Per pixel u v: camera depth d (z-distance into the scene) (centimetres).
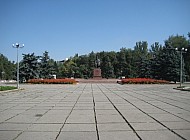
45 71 6588
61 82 4938
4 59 11962
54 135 760
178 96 2223
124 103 1631
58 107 1418
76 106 1464
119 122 960
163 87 3894
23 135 760
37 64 6047
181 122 959
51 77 6594
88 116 1100
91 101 1755
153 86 4247
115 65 9581
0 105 1520
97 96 2184
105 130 824
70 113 1190
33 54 6053
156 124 920
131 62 9375
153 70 6669
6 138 724
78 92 2702
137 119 1024
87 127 872
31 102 1688
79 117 1074
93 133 784
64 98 1984
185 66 7244
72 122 962
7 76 11369
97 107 1418
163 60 6275
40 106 1466
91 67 9538
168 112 1223
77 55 10988
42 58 6706
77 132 798
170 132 792
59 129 841
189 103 1645
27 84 4831
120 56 9525
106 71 9431
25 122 964
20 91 2841
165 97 2114
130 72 9044
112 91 2886
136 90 3111
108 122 961
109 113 1189
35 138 724
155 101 1770
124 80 5028
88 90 3062
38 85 4478
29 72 5897
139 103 1634
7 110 1297
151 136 741
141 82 4988
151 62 7000
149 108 1379
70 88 3519
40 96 2173
